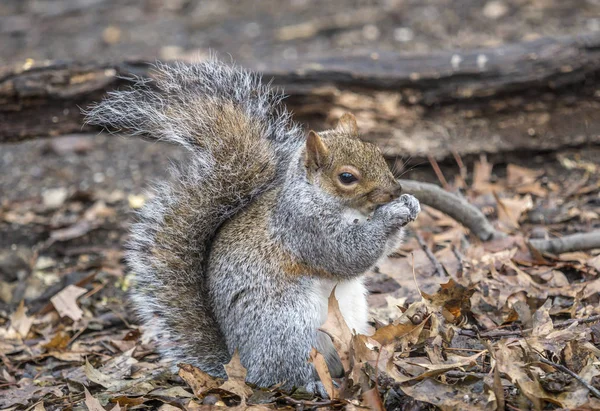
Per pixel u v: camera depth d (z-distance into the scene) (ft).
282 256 28.94
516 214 41.06
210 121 30.40
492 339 29.35
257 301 28.76
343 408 25.96
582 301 32.45
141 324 37.65
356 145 29.35
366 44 63.21
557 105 47.09
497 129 46.80
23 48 70.79
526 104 47.03
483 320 31.40
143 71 43.73
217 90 31.48
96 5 82.79
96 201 49.60
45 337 37.19
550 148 46.50
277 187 30.73
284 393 27.68
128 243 32.68
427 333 28.30
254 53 64.64
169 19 77.25
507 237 38.06
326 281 29.45
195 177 30.58
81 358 34.91
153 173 52.11
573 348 26.68
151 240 31.17
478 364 27.37
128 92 31.83
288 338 28.27
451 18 65.77
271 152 30.96
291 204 29.01
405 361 26.81
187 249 30.83
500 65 46.03
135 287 32.86
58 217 48.26
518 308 30.45
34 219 48.01
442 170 46.80
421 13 68.18
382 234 28.86
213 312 30.45
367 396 25.04
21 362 35.09
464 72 45.93
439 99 46.42
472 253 37.35
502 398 24.21
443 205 38.68
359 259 28.99
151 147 55.57
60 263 44.37
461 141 46.32
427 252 37.42
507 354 25.62
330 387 26.73
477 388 25.62
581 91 46.91
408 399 25.85
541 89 46.60
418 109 46.70
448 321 29.96
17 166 54.60
